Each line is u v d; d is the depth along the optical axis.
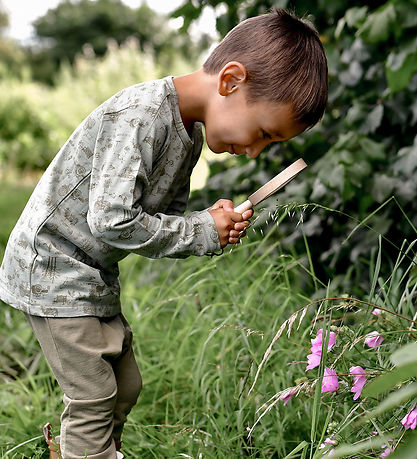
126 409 1.62
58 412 1.94
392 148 2.19
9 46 25.36
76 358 1.40
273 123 1.42
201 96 1.43
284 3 2.25
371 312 1.42
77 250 1.42
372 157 1.97
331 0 2.22
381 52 2.12
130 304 2.55
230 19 2.43
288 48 1.41
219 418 1.69
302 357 1.78
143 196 1.40
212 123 1.43
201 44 15.23
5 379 2.12
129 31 26.03
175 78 1.44
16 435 1.80
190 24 2.41
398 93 2.10
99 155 1.36
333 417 1.52
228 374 1.85
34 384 2.03
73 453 1.41
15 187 8.33
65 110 10.85
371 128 2.10
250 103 1.40
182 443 1.67
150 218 1.34
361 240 2.12
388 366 1.34
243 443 1.61
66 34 26.59
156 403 1.99
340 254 2.12
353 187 1.95
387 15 1.89
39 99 10.91
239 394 1.59
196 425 1.71
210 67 1.44
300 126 1.46
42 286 1.40
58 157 1.42
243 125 1.41
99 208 1.31
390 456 0.83
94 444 1.41
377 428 1.21
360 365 1.40
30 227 1.41
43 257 1.39
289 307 2.11
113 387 1.43
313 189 2.14
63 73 11.88
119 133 1.35
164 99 1.38
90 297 1.41
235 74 1.39
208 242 1.39
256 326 1.98
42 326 1.42
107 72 11.39
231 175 2.48
